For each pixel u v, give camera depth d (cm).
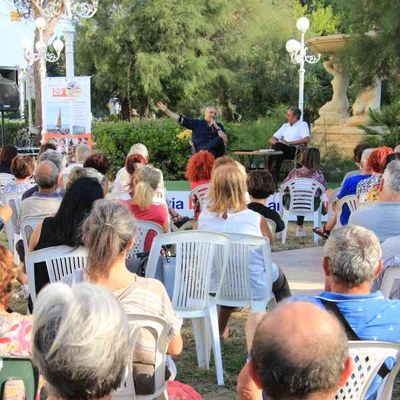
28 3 2250
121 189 729
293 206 829
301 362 142
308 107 2811
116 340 161
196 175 716
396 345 252
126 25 2608
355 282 263
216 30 2733
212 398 394
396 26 1141
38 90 2222
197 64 2623
